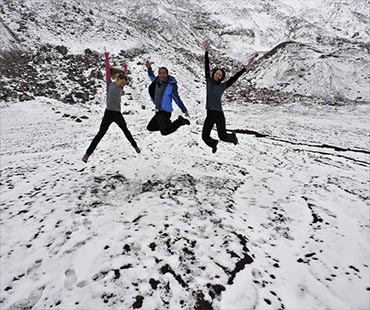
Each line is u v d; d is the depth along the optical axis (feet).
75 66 125.08
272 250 15.96
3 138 52.95
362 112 100.01
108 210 18.26
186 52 235.81
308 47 181.37
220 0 415.85
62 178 24.11
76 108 94.02
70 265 13.50
